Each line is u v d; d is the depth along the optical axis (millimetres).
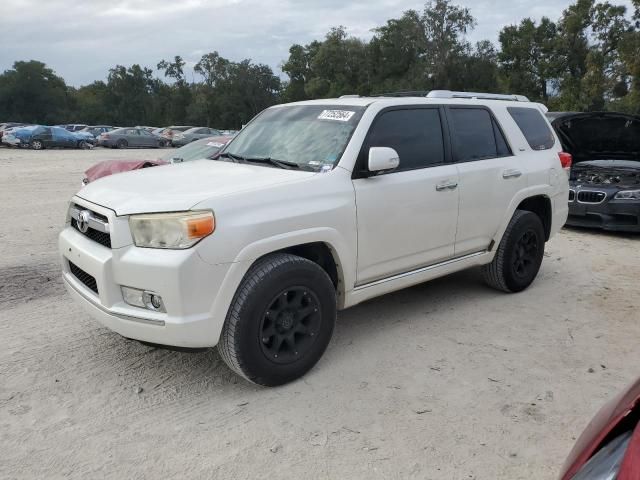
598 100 45812
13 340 4430
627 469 1596
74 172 17172
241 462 3008
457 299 5531
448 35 55969
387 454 3086
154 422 3359
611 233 8961
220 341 3520
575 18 52500
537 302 5488
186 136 36312
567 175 6156
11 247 7223
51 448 3096
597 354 4340
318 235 3758
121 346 4355
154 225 3305
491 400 3641
